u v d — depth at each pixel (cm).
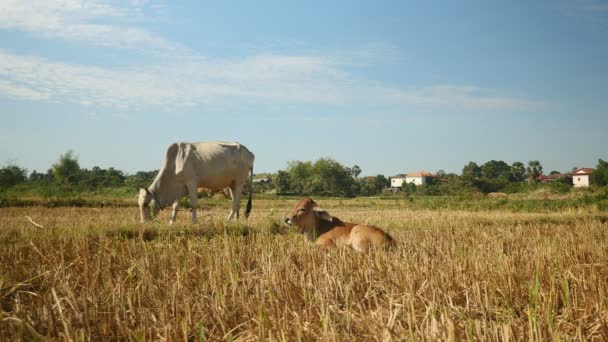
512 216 1708
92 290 466
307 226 814
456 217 1656
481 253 666
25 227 991
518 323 404
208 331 409
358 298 492
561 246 766
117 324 402
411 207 3055
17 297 471
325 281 498
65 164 4472
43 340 365
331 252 671
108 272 555
